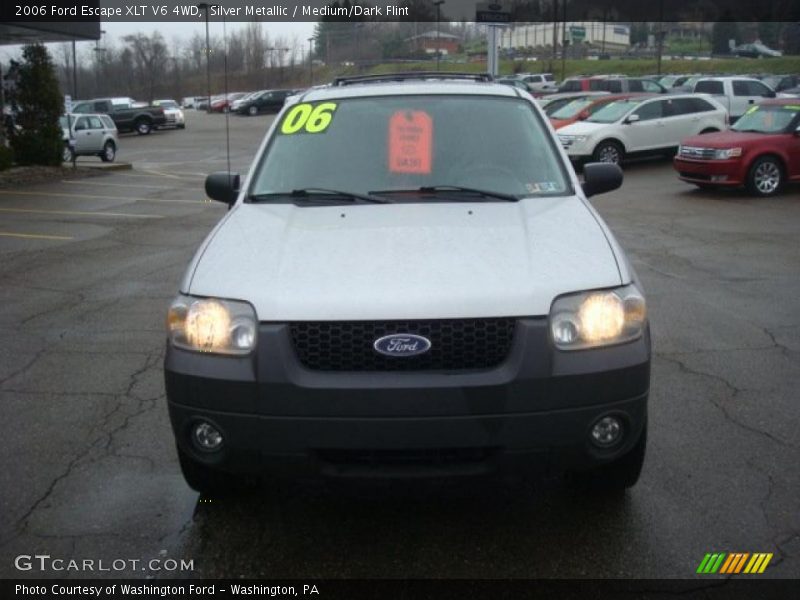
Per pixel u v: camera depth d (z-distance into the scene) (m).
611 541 3.52
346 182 4.39
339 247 3.58
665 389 5.27
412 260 3.42
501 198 4.20
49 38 21.72
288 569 3.38
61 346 6.48
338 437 3.13
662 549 3.45
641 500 3.85
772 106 15.94
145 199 16.47
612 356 3.21
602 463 3.30
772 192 15.03
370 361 3.16
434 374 3.13
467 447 3.14
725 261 9.47
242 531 3.66
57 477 4.18
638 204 14.59
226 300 3.29
